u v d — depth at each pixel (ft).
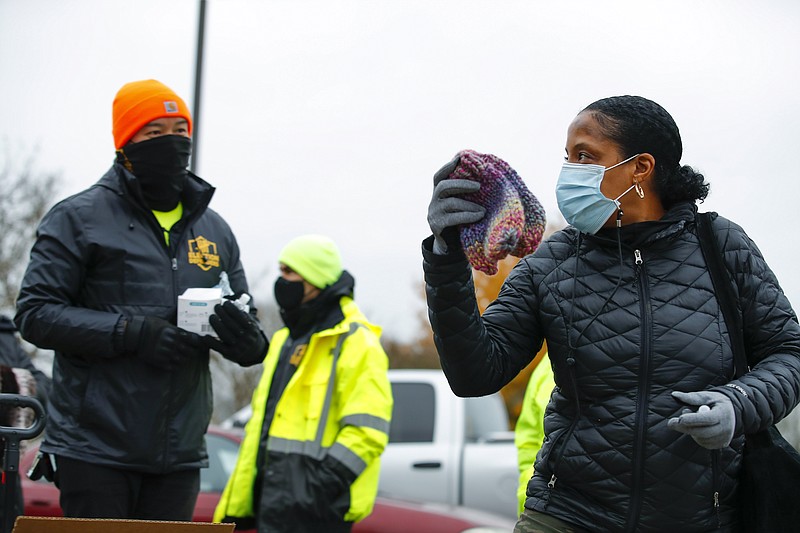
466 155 13.00
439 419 40.86
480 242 12.89
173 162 18.21
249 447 23.52
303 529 22.09
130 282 17.80
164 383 17.62
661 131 13.79
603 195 13.61
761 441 13.06
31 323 17.26
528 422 20.44
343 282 23.31
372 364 22.56
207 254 18.89
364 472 22.65
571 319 13.53
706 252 13.50
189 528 12.79
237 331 17.81
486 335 13.69
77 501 17.37
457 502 39.60
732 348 13.15
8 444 14.85
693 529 12.96
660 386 13.00
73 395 17.51
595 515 13.12
